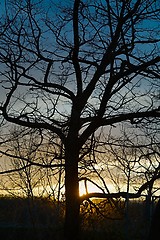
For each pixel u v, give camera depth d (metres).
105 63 14.66
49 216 18.42
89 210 15.80
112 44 14.65
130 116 14.92
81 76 15.55
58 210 18.31
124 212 15.72
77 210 15.28
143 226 16.33
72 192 15.30
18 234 16.70
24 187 20.33
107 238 15.77
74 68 15.48
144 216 16.34
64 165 15.50
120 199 15.79
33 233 16.44
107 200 15.59
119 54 14.83
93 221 16.23
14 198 20.14
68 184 15.35
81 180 15.49
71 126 15.30
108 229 16.23
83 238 15.62
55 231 16.33
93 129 15.10
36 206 19.11
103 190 15.27
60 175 18.38
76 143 15.22
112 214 16.23
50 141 16.17
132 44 14.80
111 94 15.14
